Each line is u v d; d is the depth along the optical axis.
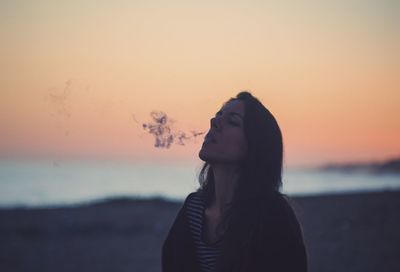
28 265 8.78
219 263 2.14
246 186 2.21
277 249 2.13
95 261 9.02
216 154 2.25
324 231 11.05
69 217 14.14
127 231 12.03
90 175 35.06
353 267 7.91
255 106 2.29
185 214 2.32
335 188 26.80
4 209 15.91
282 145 2.33
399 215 12.70
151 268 8.39
